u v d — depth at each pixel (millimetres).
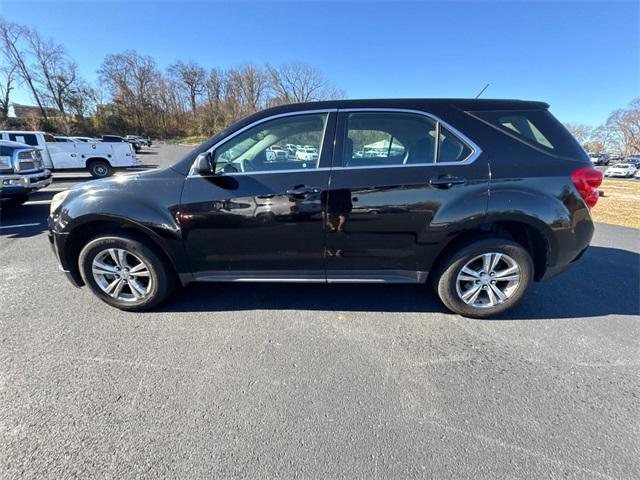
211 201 2475
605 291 3248
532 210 2410
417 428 1712
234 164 2512
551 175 2432
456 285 2664
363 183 2410
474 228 2539
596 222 6484
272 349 2344
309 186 2422
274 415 1785
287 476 1472
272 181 2439
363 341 2445
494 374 2109
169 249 2594
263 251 2584
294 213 2457
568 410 1831
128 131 55406
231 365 2176
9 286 3275
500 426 1729
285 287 3295
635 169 29797
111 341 2416
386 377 2076
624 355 2299
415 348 2369
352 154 2467
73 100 48688
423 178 2404
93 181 2775
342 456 1563
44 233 5289
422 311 2869
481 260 2646
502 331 2582
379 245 2533
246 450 1589
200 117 63875
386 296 3125
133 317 2740
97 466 1509
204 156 2363
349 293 3178
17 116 46531
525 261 2566
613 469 1508
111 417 1763
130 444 1612
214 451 1583
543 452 1589
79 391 1938
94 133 50031
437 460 1547
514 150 2453
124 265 2734
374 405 1857
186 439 1642
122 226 2695
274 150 2516
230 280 2721
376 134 2488
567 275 3631
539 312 2861
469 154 2432
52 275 3561
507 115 2514
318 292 3197
